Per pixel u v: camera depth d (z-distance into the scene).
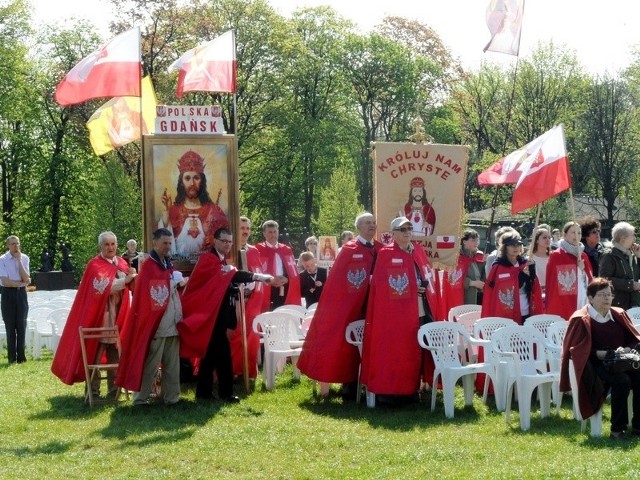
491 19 13.26
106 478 7.76
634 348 8.84
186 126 12.12
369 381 10.80
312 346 11.40
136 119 13.97
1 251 43.34
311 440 8.99
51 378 13.57
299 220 48.31
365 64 47.09
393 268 10.84
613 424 8.70
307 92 45.41
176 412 10.50
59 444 9.05
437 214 12.00
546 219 39.47
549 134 11.76
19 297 16.02
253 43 39.53
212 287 11.00
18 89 40.59
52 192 43.47
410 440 8.98
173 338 10.88
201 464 8.19
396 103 47.94
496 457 8.13
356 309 11.37
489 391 11.53
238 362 12.50
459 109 44.81
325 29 46.94
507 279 11.71
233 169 12.17
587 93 43.03
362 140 50.25
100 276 11.56
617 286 11.44
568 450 8.31
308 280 15.14
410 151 11.97
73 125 40.03
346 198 41.59
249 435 9.27
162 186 12.04
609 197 44.97
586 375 8.80
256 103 41.59
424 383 12.05
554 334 10.56
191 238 12.09
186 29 36.50
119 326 11.70
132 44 11.98
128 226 36.50
